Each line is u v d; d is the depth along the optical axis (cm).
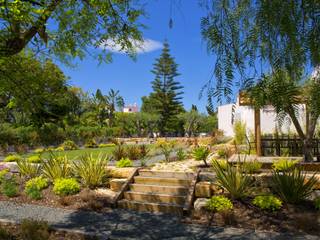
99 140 2833
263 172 852
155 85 4391
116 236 579
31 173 1028
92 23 540
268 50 216
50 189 897
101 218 691
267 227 605
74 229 615
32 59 538
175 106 4425
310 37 212
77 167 951
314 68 213
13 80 499
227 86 218
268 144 1237
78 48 561
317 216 632
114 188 870
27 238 562
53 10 460
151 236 578
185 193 786
